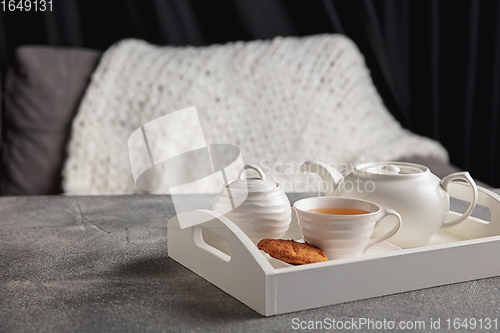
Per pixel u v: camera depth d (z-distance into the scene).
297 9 3.04
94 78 2.58
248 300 1.10
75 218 1.43
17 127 2.56
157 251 1.27
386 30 3.06
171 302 1.11
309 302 1.09
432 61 3.06
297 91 2.57
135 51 2.66
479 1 2.97
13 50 2.94
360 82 2.66
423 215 1.22
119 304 1.10
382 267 1.12
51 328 1.06
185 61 2.62
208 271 1.16
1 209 1.49
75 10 2.95
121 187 2.48
